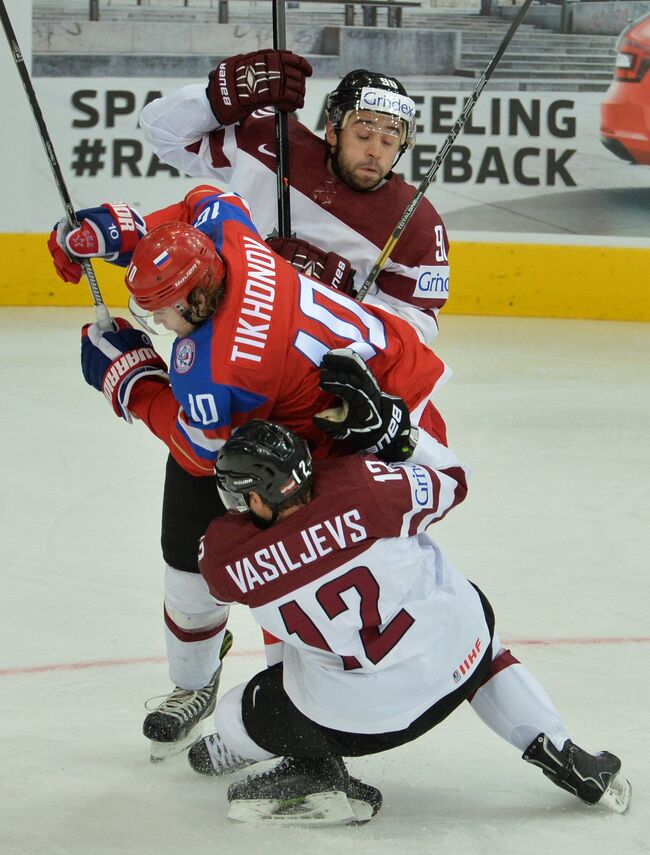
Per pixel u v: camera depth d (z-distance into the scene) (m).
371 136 10.11
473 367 24.22
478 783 9.43
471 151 29.03
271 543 7.90
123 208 9.74
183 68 28.81
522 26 28.62
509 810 8.96
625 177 28.94
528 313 29.50
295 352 8.25
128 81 28.55
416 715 8.24
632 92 28.41
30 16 27.86
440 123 29.12
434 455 8.60
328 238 10.63
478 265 29.25
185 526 9.65
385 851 8.29
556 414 20.94
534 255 29.27
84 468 17.62
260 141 10.76
